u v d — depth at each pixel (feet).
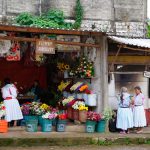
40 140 49.29
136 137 52.65
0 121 52.21
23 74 67.67
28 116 54.49
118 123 55.26
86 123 54.65
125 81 60.23
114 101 59.57
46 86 68.54
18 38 50.16
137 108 56.03
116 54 56.39
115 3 65.41
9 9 60.03
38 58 58.03
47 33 52.54
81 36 56.70
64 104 57.52
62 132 53.93
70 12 62.80
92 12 63.93
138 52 59.77
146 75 60.49
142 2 66.85
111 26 64.80
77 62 57.98
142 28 66.49
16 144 48.49
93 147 49.44
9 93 54.19
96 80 56.95
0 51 52.70
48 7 61.87
